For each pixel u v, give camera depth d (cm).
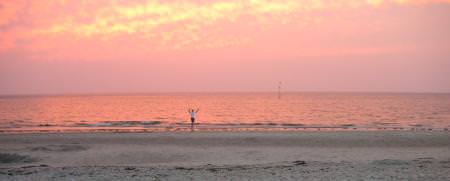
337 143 3011
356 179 1469
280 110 9250
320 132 3622
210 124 5256
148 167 1914
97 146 2939
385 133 3466
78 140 3238
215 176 1577
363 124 5381
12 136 3456
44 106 11875
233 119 6506
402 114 7675
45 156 2561
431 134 3366
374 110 9088
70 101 17175
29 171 1748
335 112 8388
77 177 1569
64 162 2394
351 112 8369
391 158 2353
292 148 2823
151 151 2717
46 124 5431
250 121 6053
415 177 1494
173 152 2683
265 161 2331
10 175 1631
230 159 2433
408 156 2436
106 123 5497
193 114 4269
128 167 1903
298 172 1630
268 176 1556
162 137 3331
